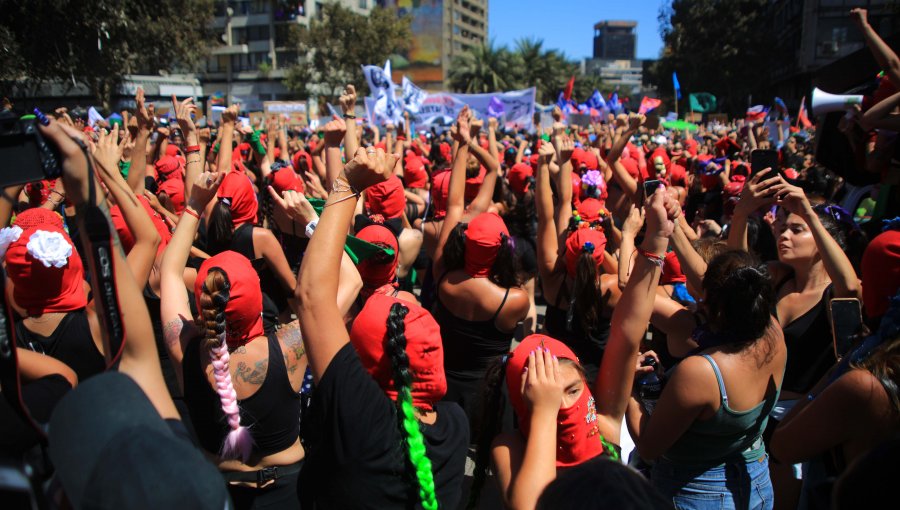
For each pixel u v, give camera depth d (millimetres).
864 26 3416
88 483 1122
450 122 17359
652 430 2545
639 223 3316
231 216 4203
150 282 3715
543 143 4141
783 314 3334
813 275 3281
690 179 10008
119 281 1622
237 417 2367
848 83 4219
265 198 5531
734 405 2420
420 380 2070
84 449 1175
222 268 2443
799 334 3268
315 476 1991
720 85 49688
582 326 3873
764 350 2449
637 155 10047
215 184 2867
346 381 1915
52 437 1231
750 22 48344
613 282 3879
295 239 4887
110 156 2545
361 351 2090
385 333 2057
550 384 2025
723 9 48500
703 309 3109
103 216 1505
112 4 19562
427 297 5512
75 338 2805
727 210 6426
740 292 2432
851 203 6094
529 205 6699
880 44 3369
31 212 3676
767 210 4996
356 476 1898
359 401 1908
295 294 1981
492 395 2375
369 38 52344
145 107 4984
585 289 3715
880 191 4281
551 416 2014
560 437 2146
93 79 21609
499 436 2258
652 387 3248
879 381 2102
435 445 2064
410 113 13414
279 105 21281
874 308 2508
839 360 2578
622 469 1248
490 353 3795
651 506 1167
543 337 2266
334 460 1926
